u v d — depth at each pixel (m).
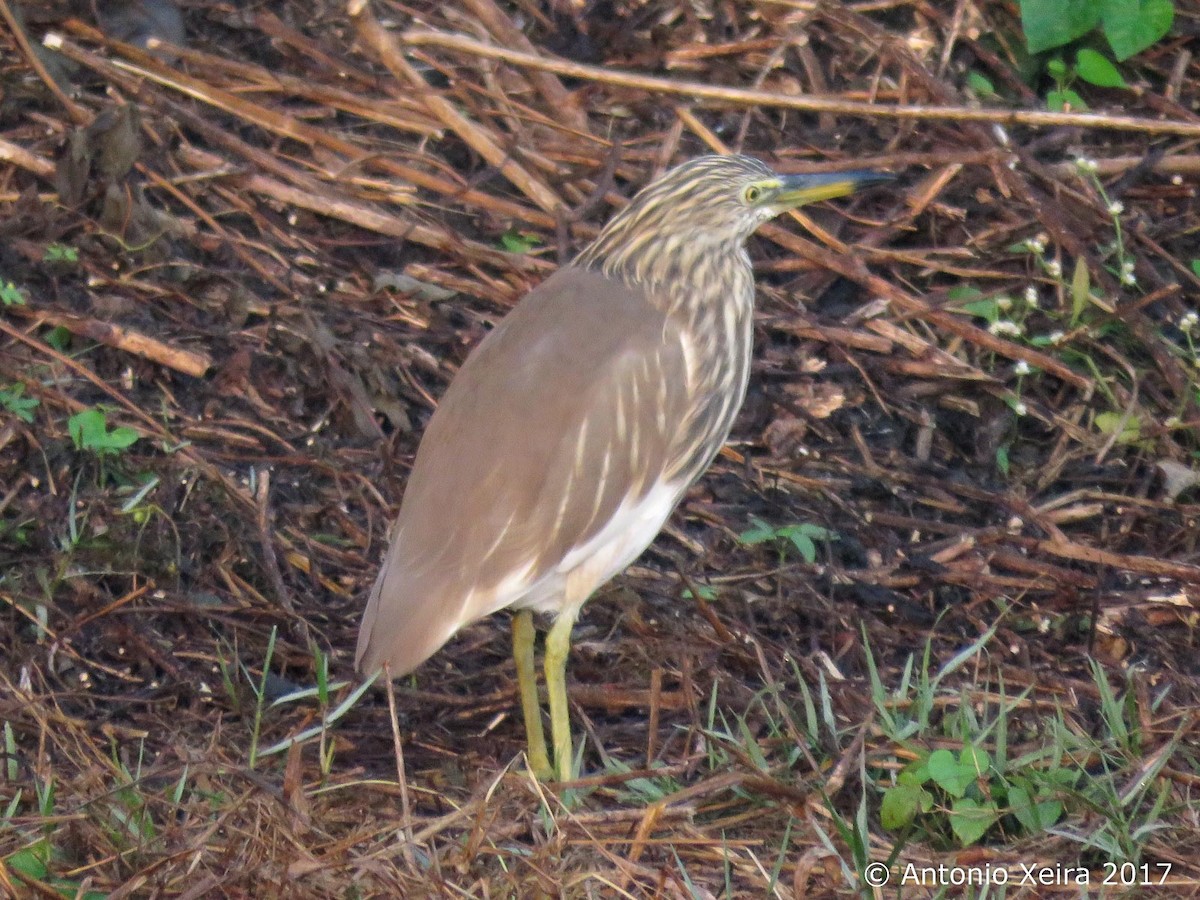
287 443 9.53
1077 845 7.02
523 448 7.36
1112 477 10.10
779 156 11.24
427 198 10.92
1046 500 9.98
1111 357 10.55
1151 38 11.23
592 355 7.57
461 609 7.27
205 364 9.66
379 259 10.60
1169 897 6.75
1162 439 10.17
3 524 8.75
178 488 9.08
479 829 6.56
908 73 11.48
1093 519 9.87
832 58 11.77
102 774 7.18
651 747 7.69
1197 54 12.15
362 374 9.77
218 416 9.59
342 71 11.40
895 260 10.94
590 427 7.44
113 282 10.00
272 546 8.80
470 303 10.52
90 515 8.80
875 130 11.51
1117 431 10.14
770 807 7.15
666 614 8.87
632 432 7.55
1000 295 10.75
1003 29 12.03
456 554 7.29
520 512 7.33
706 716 8.13
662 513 7.87
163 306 10.05
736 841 7.02
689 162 8.09
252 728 7.86
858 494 9.84
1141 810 7.36
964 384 10.34
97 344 9.63
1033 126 11.67
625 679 8.52
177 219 10.30
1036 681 8.49
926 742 7.58
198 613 8.52
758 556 9.38
